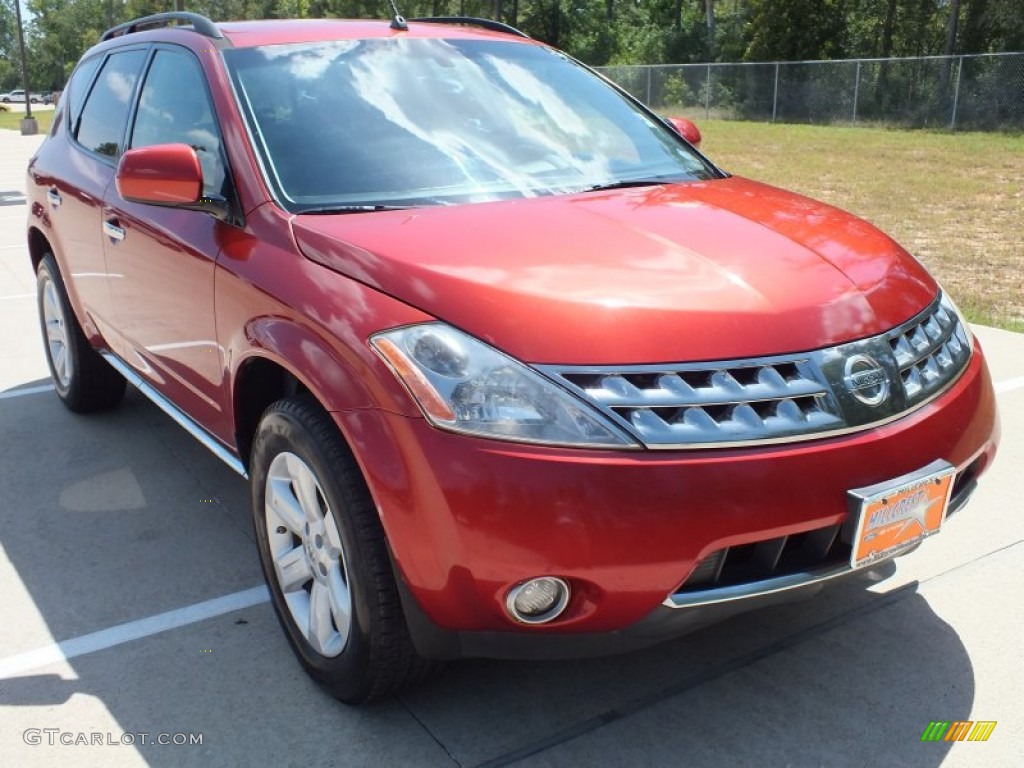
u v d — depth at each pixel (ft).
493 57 12.21
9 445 15.14
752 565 7.55
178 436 15.44
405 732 8.40
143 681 9.21
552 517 6.92
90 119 14.85
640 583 7.04
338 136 10.24
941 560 11.00
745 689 8.86
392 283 7.94
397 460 7.33
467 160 10.34
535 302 7.51
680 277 7.98
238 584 10.96
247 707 8.79
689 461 7.04
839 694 8.76
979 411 8.61
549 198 9.85
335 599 8.39
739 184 11.14
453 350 7.36
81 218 13.85
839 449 7.39
